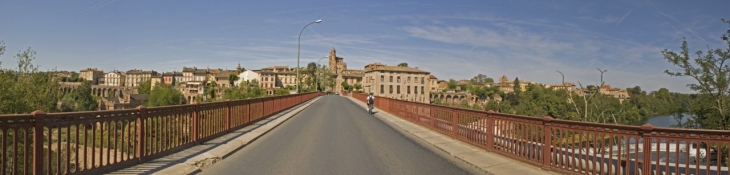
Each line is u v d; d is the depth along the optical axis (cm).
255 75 14925
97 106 8988
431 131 1450
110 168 644
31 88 2716
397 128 1619
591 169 687
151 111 759
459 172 759
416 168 788
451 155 944
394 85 10269
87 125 592
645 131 575
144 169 686
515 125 859
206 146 966
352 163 827
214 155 853
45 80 2867
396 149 1033
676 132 555
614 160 687
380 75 10150
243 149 993
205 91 13012
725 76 1397
